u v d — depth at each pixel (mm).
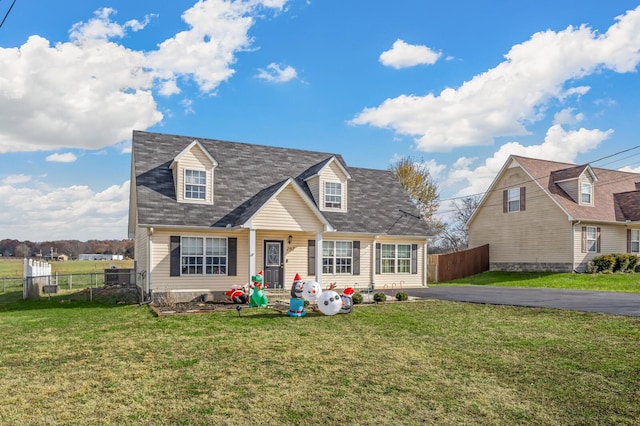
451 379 6699
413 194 45094
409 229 22672
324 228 18656
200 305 15547
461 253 31391
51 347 8922
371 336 9938
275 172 21672
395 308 14617
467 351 8461
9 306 16469
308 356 8086
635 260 27797
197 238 17703
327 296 13117
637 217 28594
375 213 22672
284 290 19062
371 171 25766
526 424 5062
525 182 30172
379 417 5246
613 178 33094
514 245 30797
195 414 5328
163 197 17859
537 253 29172
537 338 9578
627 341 9141
